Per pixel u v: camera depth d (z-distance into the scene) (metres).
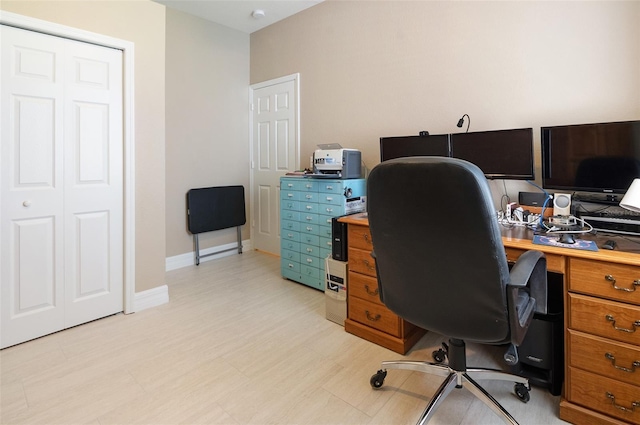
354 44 2.98
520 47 2.08
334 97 3.17
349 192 2.66
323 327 2.23
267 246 4.06
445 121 2.43
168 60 3.35
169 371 1.74
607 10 1.80
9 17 1.83
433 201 1.03
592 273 1.28
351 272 2.13
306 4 3.28
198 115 3.63
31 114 1.97
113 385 1.62
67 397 1.53
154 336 2.10
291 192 3.05
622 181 1.59
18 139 1.94
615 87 1.80
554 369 1.53
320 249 2.83
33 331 2.03
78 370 1.73
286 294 2.82
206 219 3.65
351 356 1.88
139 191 2.43
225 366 1.79
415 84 2.58
